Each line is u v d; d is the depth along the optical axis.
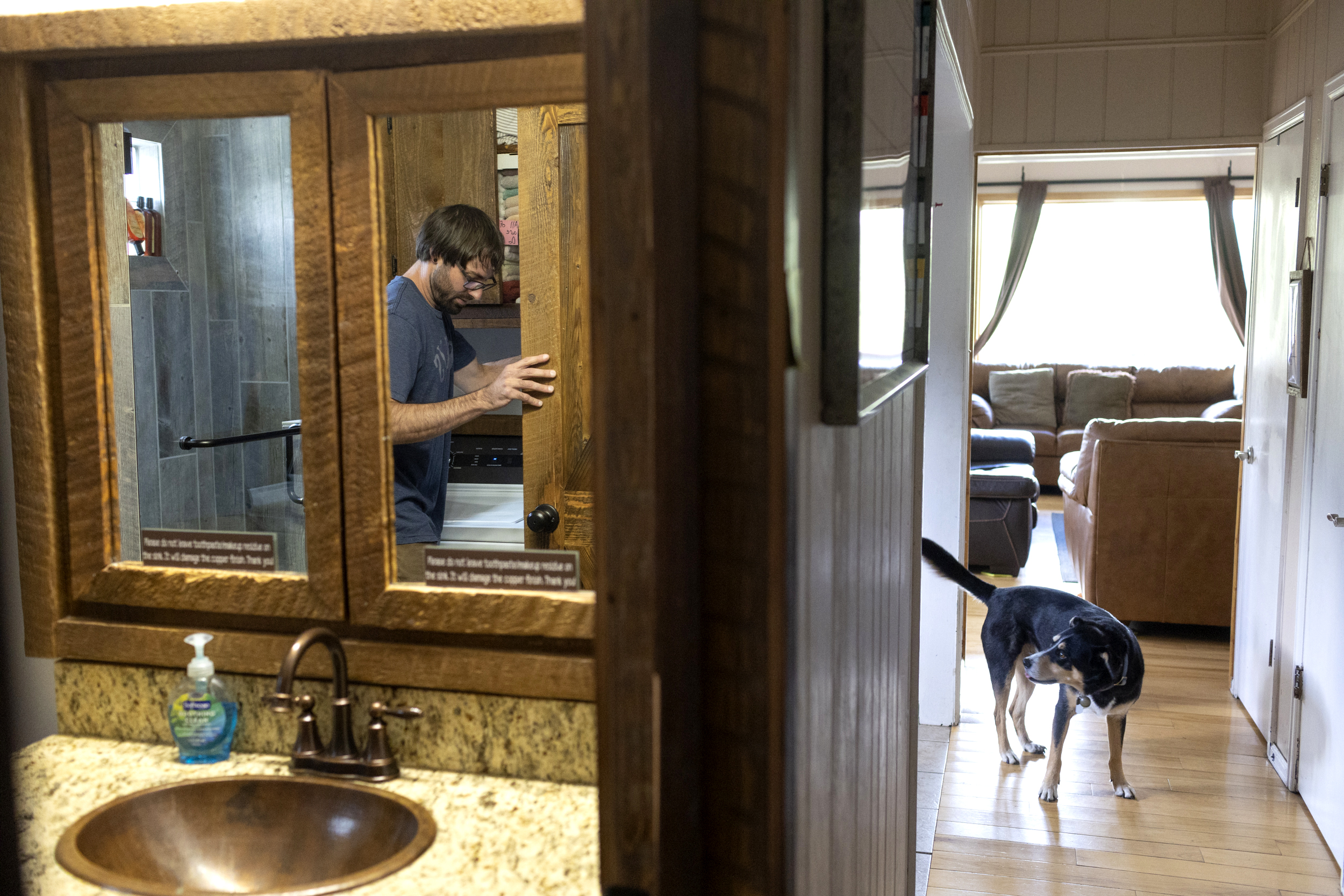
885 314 1.32
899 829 1.98
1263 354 4.12
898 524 1.79
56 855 1.11
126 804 1.24
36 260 1.40
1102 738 4.05
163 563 1.42
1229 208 9.57
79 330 1.41
